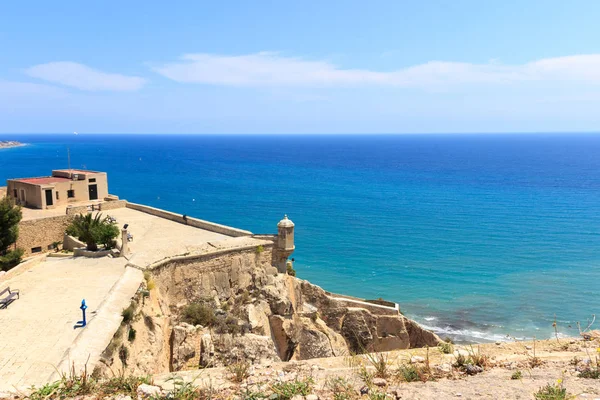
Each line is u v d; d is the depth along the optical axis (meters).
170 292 28.98
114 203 50.16
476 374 10.09
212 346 27.47
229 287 32.25
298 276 61.84
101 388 10.29
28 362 17.73
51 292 25.50
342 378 9.87
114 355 19.95
